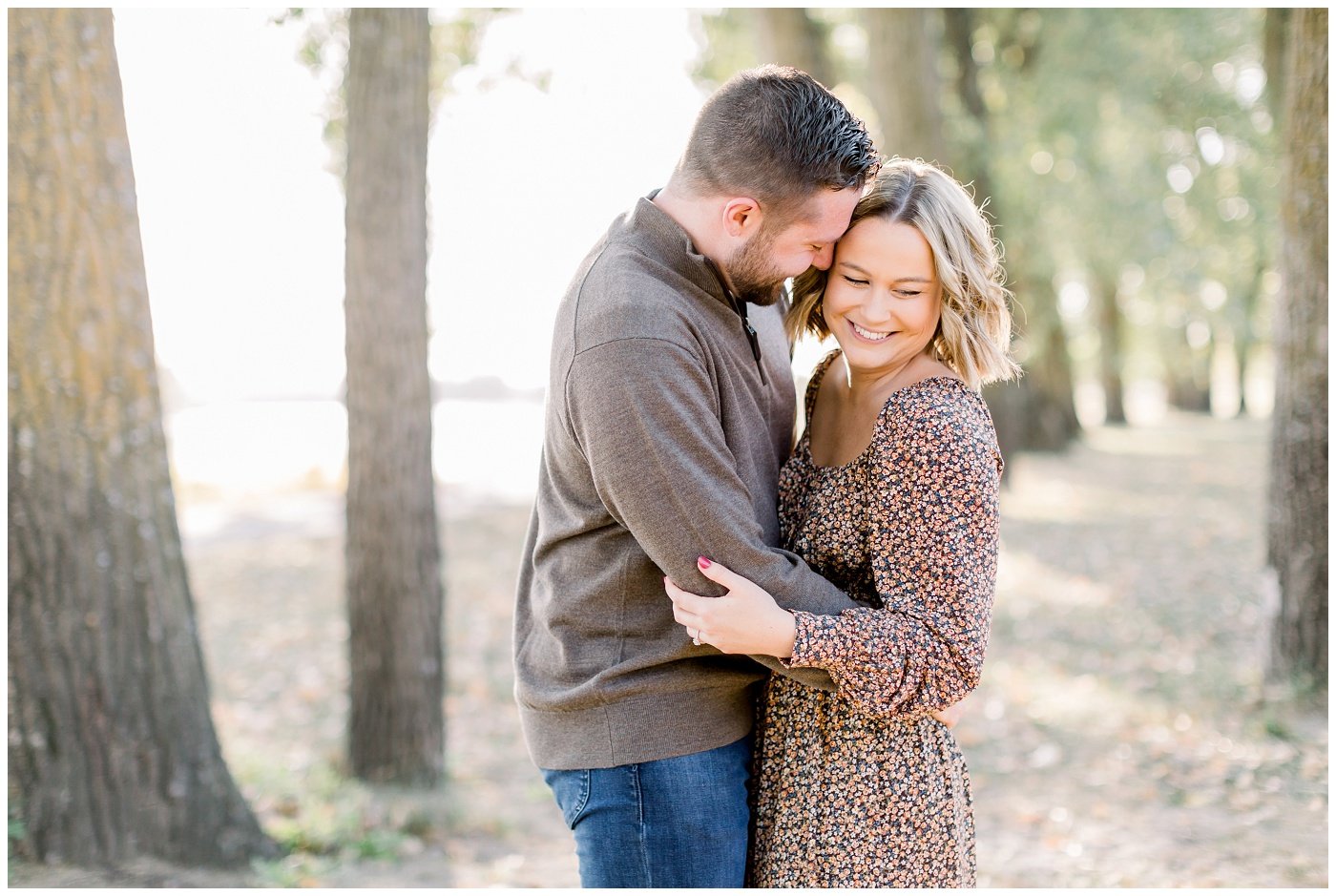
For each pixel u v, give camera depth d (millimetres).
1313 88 4793
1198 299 15391
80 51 3396
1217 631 6973
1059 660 6715
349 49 5039
